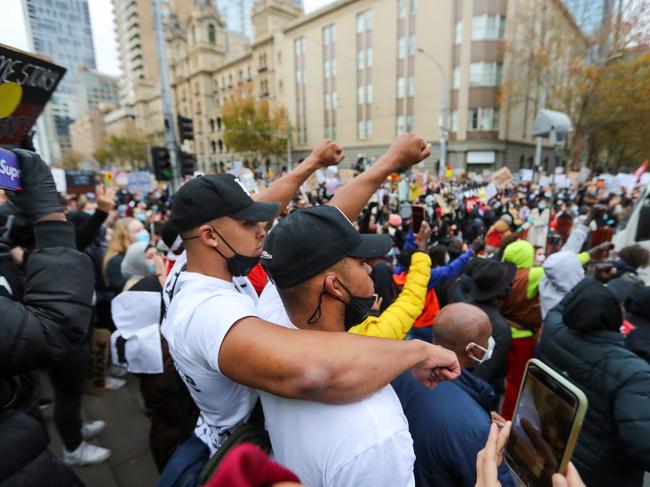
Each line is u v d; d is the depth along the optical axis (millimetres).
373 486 706
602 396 1610
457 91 27672
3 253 1273
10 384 1061
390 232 6898
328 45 36125
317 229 840
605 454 1636
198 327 881
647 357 2246
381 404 767
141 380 1987
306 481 790
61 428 2453
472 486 1199
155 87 74938
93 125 71812
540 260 6172
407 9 29500
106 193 2646
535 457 964
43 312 1019
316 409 767
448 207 9422
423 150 1439
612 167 33906
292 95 41156
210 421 1054
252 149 39062
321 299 861
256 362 725
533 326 2936
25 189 1106
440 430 1235
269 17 46375
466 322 1569
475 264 3086
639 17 18234
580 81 20703
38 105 1259
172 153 9266
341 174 10984
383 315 1491
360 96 34156
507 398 2951
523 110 30297
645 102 19047
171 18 70688
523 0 24281
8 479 969
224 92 56000
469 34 26422
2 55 1038
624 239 5176
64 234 1152
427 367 845
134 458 2633
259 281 2020
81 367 2418
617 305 1655
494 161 27969
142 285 2098
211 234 1101
